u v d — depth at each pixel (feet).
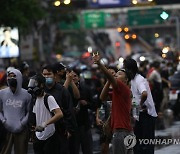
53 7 212.84
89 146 57.67
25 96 55.01
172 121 101.91
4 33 116.88
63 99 49.60
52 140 48.19
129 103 48.01
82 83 57.26
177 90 117.50
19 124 54.75
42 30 218.79
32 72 75.66
